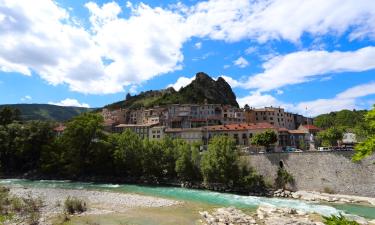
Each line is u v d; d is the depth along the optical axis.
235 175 74.25
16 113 161.38
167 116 177.75
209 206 53.53
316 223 40.72
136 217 44.34
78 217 42.94
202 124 165.88
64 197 59.38
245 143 132.88
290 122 197.62
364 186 61.12
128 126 164.38
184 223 41.50
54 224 38.03
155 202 56.31
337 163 65.50
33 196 59.22
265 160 76.75
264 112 183.38
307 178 69.06
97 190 72.06
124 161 95.06
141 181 91.50
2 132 110.19
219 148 76.69
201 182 80.50
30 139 108.19
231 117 174.00
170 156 91.00
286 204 56.59
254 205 55.38
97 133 103.81
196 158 84.94
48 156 102.75
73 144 99.38
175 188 77.81
